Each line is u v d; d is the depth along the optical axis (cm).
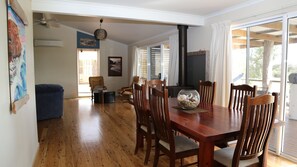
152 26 573
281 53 299
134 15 388
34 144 292
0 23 140
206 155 177
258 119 170
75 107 660
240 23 361
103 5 365
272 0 306
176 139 241
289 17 285
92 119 507
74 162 279
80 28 816
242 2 348
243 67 372
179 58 484
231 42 374
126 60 957
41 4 329
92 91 793
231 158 191
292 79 297
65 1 342
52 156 297
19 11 187
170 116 229
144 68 795
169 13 414
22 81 204
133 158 292
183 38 475
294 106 305
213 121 209
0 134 136
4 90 147
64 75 848
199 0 341
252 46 352
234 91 292
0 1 141
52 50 824
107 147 331
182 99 260
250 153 178
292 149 307
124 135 389
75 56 859
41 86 495
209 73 420
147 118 267
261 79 338
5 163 147
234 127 189
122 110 613
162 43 639
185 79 484
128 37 783
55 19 598
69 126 448
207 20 438
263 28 332
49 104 500
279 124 201
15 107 165
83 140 362
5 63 151
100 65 909
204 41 447
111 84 934
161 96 214
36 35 799
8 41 156
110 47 922
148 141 272
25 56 226
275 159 287
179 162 280
